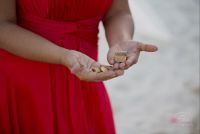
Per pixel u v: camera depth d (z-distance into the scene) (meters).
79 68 1.35
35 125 1.52
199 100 3.24
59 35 1.51
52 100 1.52
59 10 1.48
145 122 2.95
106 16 1.68
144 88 3.38
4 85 1.50
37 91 1.50
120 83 3.41
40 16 1.49
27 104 1.51
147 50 1.48
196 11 4.90
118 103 3.16
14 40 1.42
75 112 1.54
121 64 1.40
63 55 1.39
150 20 4.38
